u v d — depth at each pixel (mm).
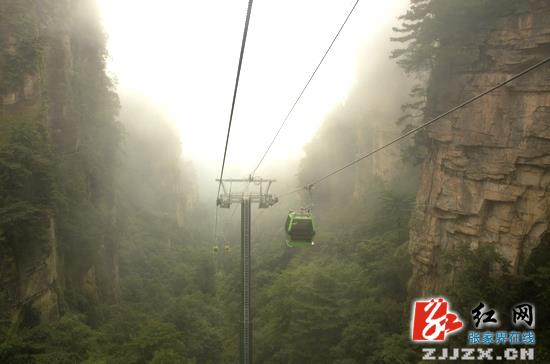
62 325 25750
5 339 21000
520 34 21547
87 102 42562
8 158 23641
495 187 22234
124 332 32281
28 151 24703
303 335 31188
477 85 23500
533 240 20688
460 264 23234
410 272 33375
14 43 28172
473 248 23266
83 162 37312
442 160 25531
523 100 21344
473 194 23344
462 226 24000
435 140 26422
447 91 25438
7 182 23547
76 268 34375
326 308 31125
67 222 32469
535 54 21031
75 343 24812
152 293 53062
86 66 44406
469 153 23828
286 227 24344
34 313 24812
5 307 22375
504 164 21859
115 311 38219
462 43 24172
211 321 46938
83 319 31312
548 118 20266
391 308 30484
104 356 26297
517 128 21484
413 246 28078
